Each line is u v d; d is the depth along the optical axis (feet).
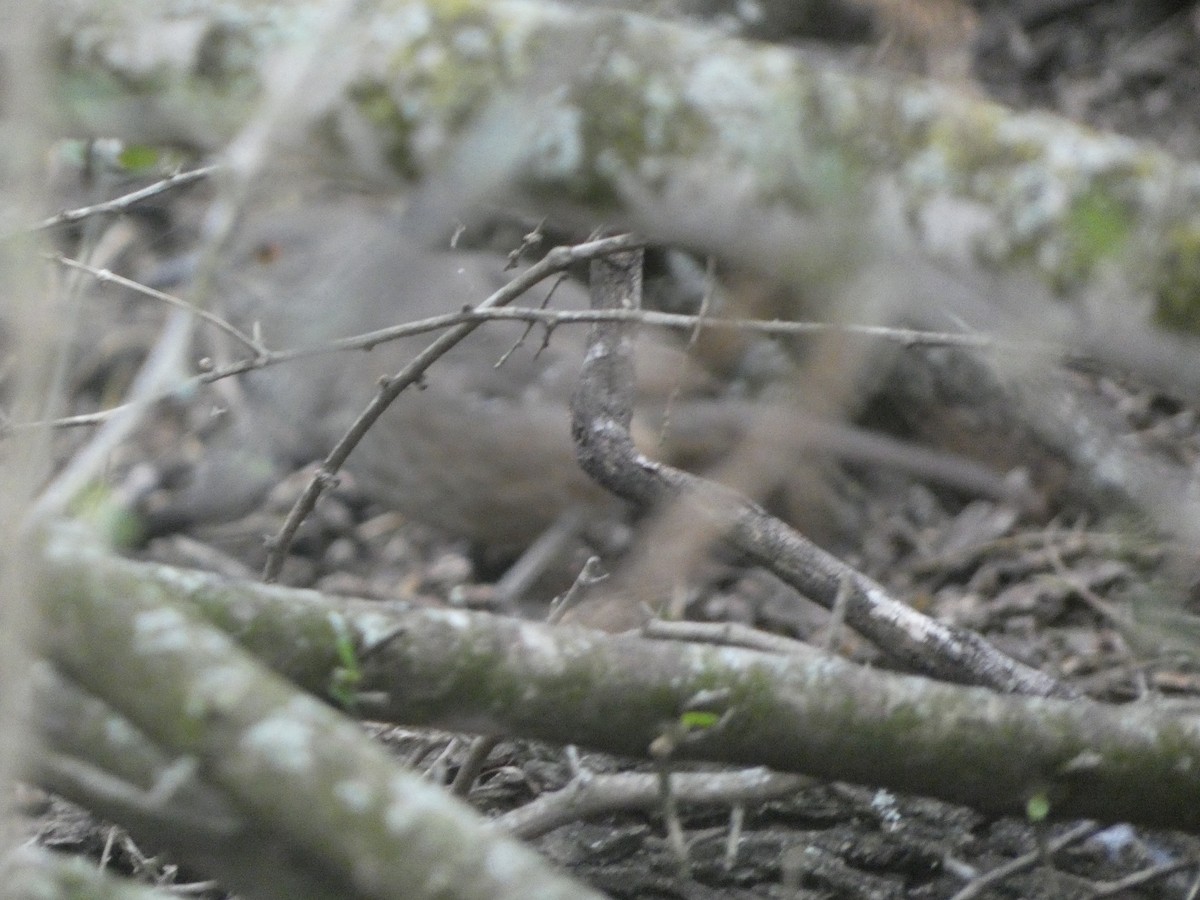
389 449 28.91
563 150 11.84
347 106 12.21
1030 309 11.55
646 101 11.79
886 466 29.19
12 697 8.45
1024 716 14.34
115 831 16.93
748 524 17.47
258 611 13.26
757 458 17.44
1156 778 14.44
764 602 26.84
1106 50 43.62
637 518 28.55
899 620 17.01
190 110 12.70
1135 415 29.96
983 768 14.29
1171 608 21.12
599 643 13.79
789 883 15.12
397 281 23.31
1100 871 18.54
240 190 9.54
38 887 11.42
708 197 11.78
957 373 27.61
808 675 14.08
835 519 28.66
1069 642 24.90
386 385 17.70
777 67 11.89
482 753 16.47
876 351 22.62
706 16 25.14
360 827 9.66
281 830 9.87
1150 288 11.23
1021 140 11.60
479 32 12.22
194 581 13.32
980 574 27.78
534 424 27.86
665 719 13.76
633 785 16.19
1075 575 26.48
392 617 13.48
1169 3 44.60
